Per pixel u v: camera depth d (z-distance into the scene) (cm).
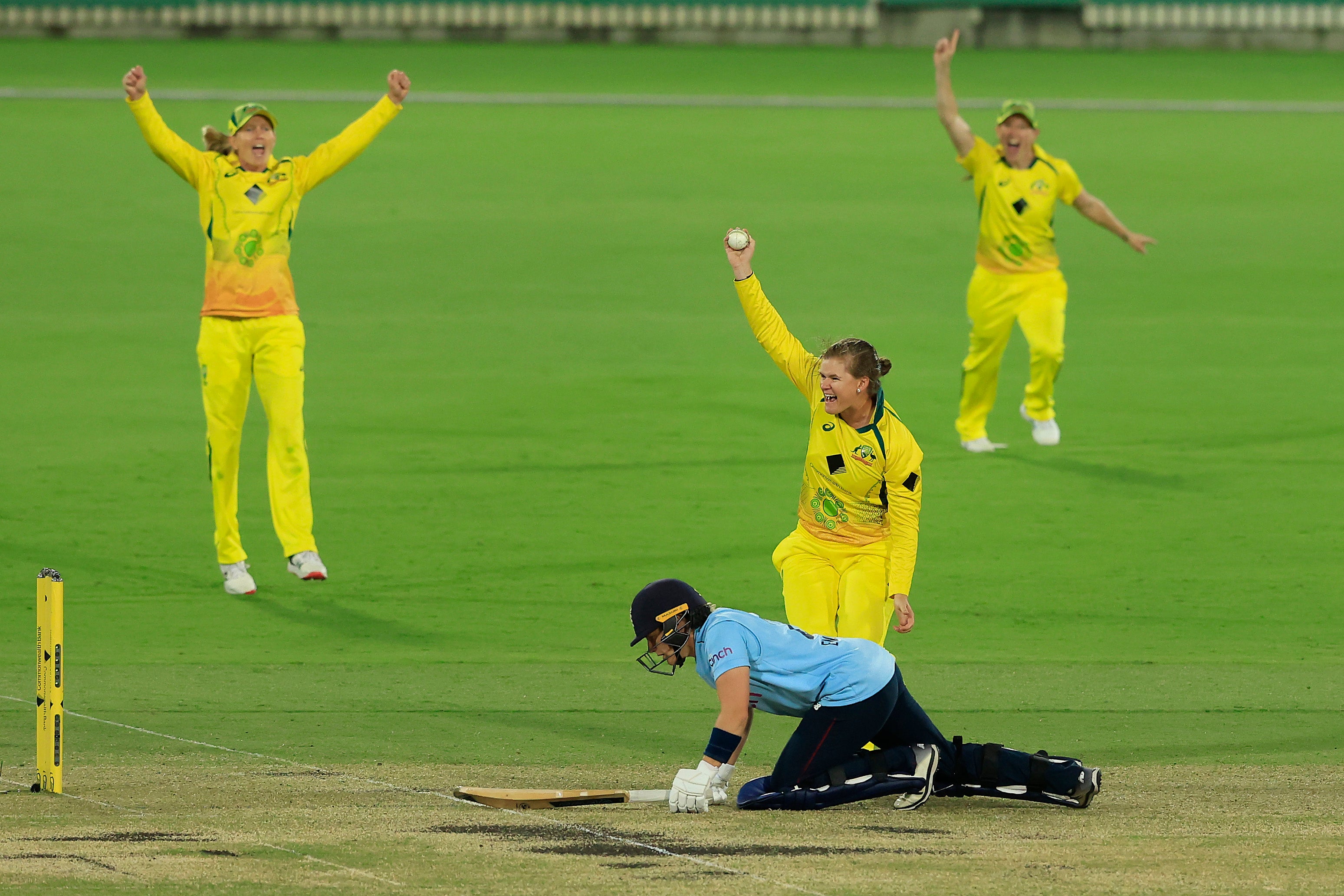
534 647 3572
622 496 4738
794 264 7431
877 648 2359
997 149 5062
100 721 2917
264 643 3569
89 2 11662
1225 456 5197
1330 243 7875
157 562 4169
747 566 4169
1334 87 10869
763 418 5550
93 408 5484
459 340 6400
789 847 1953
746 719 2275
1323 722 3020
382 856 1864
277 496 3941
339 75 10544
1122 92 10619
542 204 8225
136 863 1808
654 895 1697
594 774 2594
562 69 11006
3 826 2041
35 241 7438
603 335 6500
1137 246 5012
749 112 9912
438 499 4691
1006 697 3197
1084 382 6016
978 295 5109
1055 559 4272
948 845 1984
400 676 3316
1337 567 4225
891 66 11288
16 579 3997
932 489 4844
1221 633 3712
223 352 3884
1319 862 1864
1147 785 2530
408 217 8000
